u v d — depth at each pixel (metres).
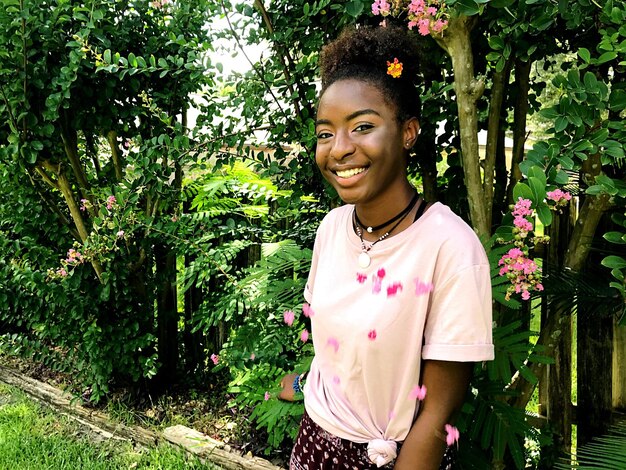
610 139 1.54
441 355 1.03
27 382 3.53
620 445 1.63
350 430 1.18
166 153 2.69
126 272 2.99
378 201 1.11
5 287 3.06
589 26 1.79
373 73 1.09
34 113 2.78
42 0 2.56
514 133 2.11
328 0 2.09
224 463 2.60
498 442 1.63
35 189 3.12
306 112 2.38
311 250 2.36
